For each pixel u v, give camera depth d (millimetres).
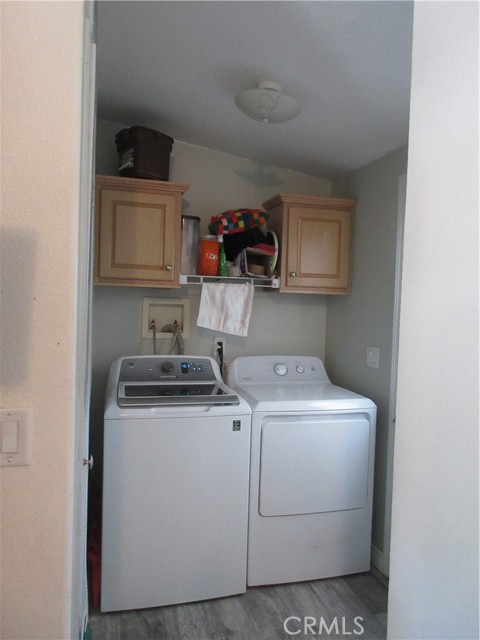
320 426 2037
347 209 2465
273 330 2736
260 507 1977
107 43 1619
